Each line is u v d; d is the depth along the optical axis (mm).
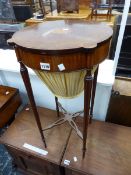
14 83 1258
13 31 1105
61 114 1075
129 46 1061
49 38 528
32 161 950
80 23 656
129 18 976
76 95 687
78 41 489
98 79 878
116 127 958
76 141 903
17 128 1000
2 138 948
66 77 574
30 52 492
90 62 487
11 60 1105
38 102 1275
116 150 839
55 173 946
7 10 1270
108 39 513
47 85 674
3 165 1169
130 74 1156
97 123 988
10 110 1122
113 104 1021
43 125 1007
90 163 795
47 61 490
